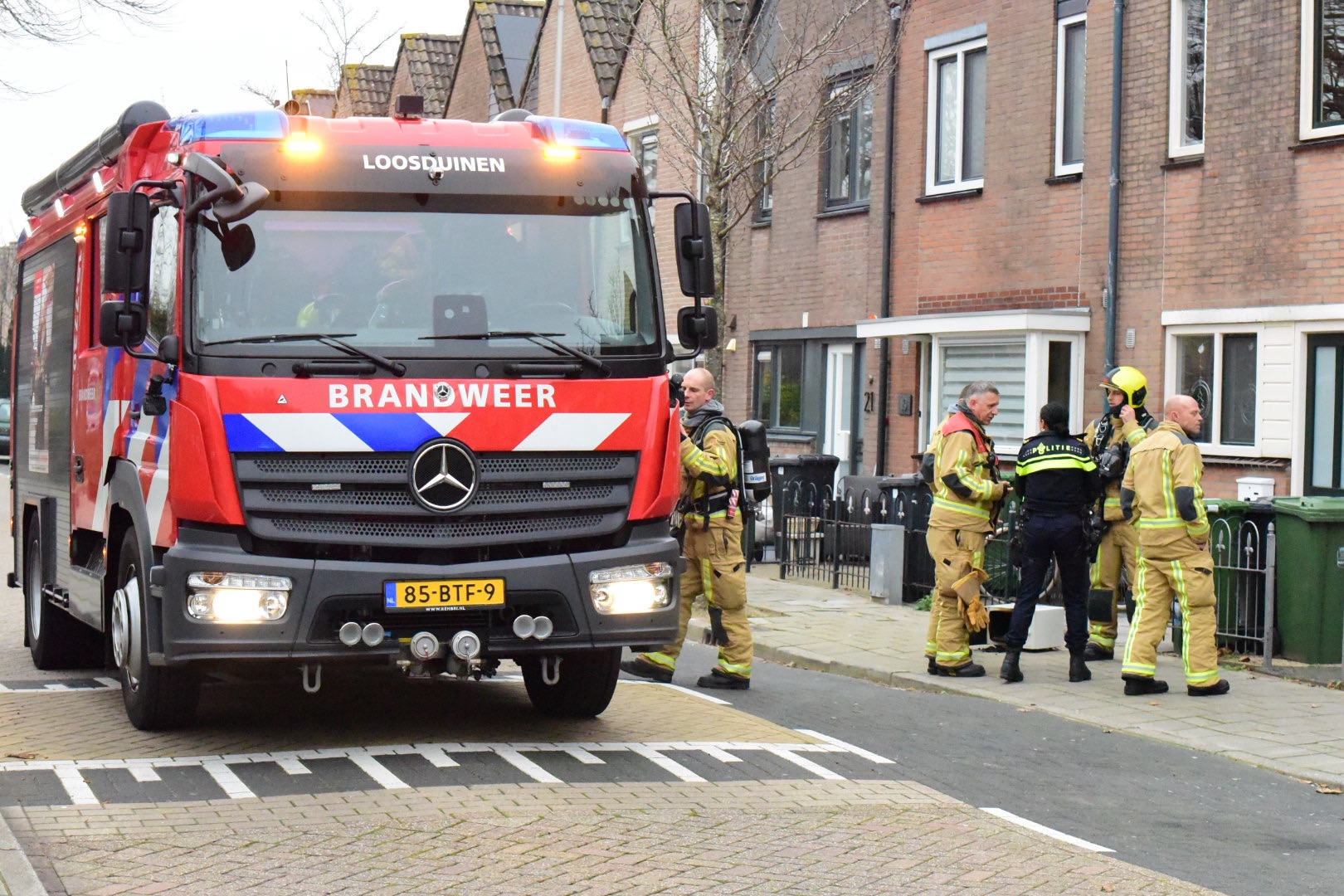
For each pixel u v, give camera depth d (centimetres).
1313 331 1451
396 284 777
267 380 747
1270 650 1133
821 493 1720
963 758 854
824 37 1781
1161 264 1602
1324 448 1459
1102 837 694
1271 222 1488
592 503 784
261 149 782
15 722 885
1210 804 770
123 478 862
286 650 742
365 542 752
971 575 1102
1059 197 1725
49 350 1115
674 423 816
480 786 727
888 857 631
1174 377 1597
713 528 1048
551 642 774
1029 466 1090
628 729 882
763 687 1082
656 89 1845
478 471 762
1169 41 1589
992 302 1822
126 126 936
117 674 1099
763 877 598
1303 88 1458
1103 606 1176
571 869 600
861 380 2073
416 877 588
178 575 748
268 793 711
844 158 2109
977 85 1862
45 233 1150
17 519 1222
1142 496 1044
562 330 789
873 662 1173
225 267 762
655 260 827
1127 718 973
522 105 3017
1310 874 646
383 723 890
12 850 589
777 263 2238
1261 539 1189
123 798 700
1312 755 875
